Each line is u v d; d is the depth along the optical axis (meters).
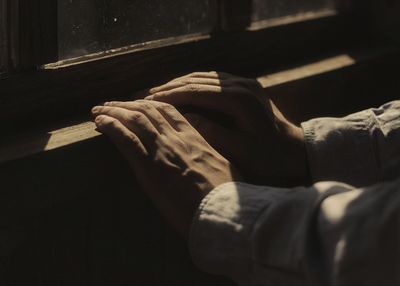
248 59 1.33
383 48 1.51
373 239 0.86
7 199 0.95
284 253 0.90
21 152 0.97
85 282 1.07
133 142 1.01
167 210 1.01
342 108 1.40
